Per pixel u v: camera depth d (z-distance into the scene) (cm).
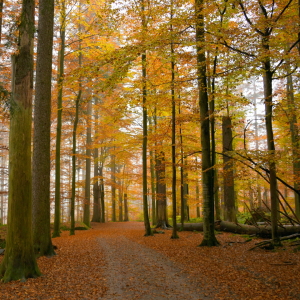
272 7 845
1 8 1100
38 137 957
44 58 941
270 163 829
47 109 964
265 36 810
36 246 923
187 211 2214
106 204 3462
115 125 1797
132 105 998
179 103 1197
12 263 659
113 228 2067
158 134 1381
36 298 533
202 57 1002
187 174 2006
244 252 861
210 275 646
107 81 783
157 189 1825
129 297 531
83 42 1398
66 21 1369
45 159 960
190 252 916
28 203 689
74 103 1897
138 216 4141
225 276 630
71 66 1678
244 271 656
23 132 681
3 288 593
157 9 863
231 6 900
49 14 938
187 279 629
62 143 2544
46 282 631
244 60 819
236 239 1111
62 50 1423
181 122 1234
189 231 1538
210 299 508
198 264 754
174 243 1124
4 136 2964
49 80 962
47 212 949
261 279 590
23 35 694
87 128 2228
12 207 676
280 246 867
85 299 525
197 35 854
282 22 834
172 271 700
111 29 934
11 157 681
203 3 841
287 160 844
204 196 1034
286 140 1638
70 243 1206
